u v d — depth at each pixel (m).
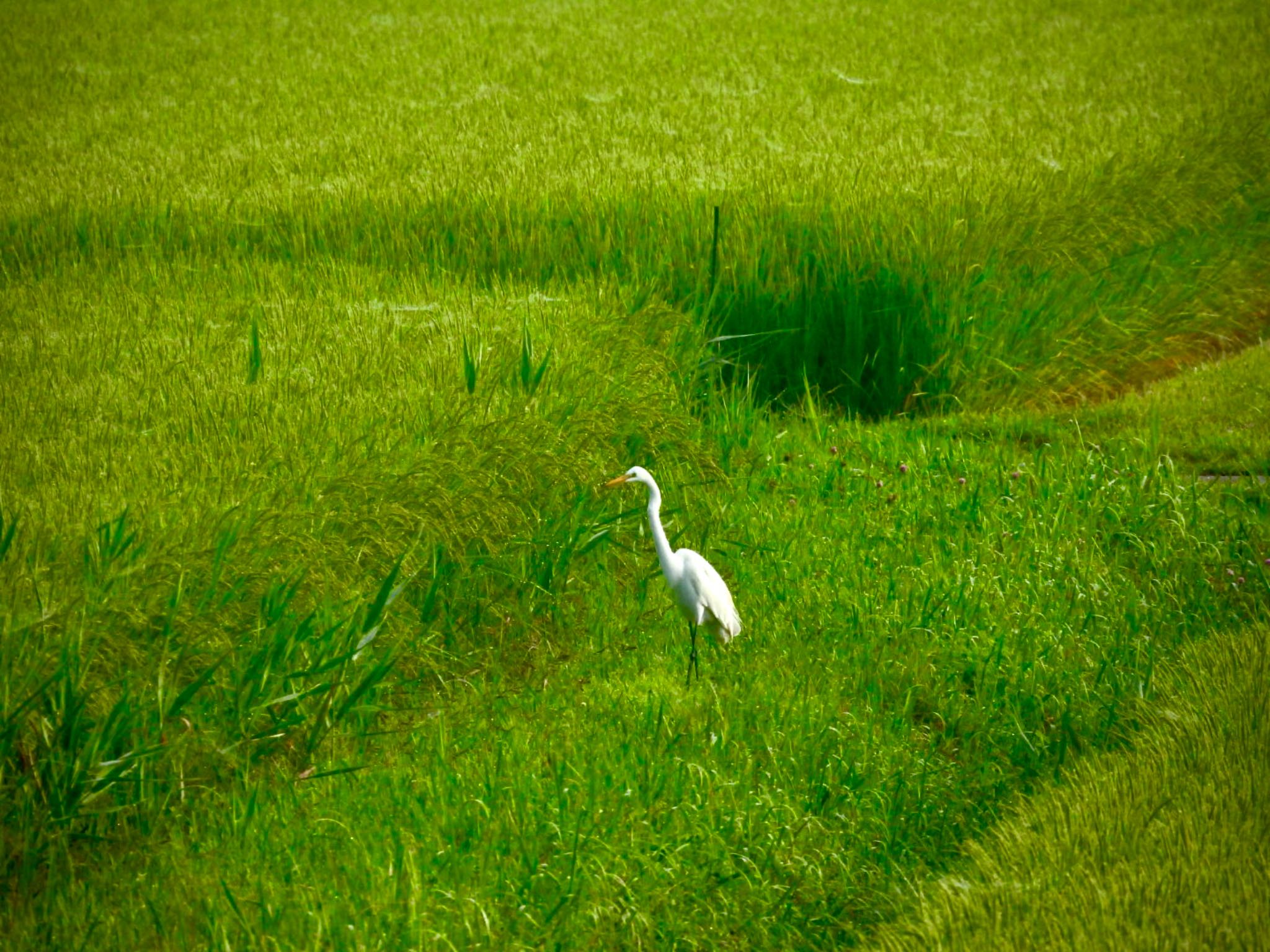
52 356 7.67
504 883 4.23
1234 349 10.67
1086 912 3.80
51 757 4.39
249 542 5.37
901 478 7.78
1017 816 4.70
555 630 6.12
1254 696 5.02
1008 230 10.53
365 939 3.92
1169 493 7.27
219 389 7.16
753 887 4.29
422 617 5.75
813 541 6.97
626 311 8.89
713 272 9.85
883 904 4.32
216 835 4.52
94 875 4.30
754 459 7.96
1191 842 4.12
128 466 6.07
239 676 4.95
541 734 5.19
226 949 3.80
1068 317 10.11
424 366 7.75
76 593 4.84
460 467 6.18
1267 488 7.40
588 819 4.57
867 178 11.45
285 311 8.73
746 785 4.84
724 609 5.54
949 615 6.17
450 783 4.78
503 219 10.66
